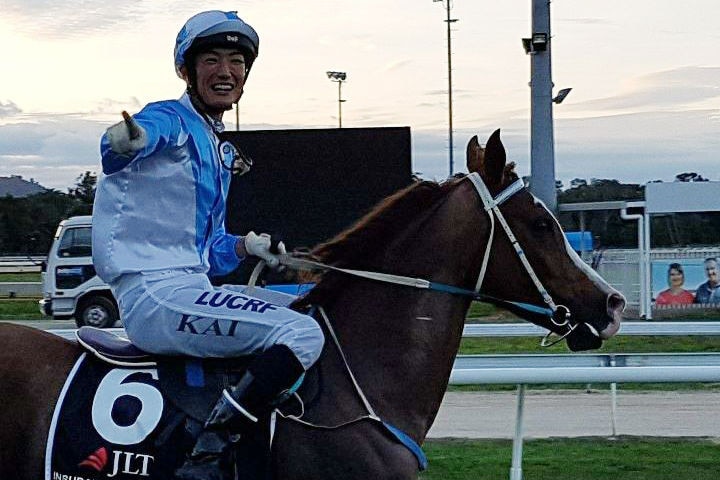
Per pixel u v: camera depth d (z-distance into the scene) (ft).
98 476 10.04
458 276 11.00
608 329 11.00
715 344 39.68
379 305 10.87
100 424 10.14
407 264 10.94
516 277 10.98
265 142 42.50
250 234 11.42
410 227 11.05
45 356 10.60
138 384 10.34
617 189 81.15
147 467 10.04
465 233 10.96
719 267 51.49
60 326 49.47
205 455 10.00
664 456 21.47
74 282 50.90
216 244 11.54
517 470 18.49
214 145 10.82
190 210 10.52
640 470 19.92
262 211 42.52
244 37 10.86
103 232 10.31
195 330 10.14
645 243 50.47
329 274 11.07
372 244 11.02
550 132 43.52
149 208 10.32
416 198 11.14
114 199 10.30
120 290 10.41
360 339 10.75
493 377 18.47
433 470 20.08
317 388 10.45
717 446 22.58
